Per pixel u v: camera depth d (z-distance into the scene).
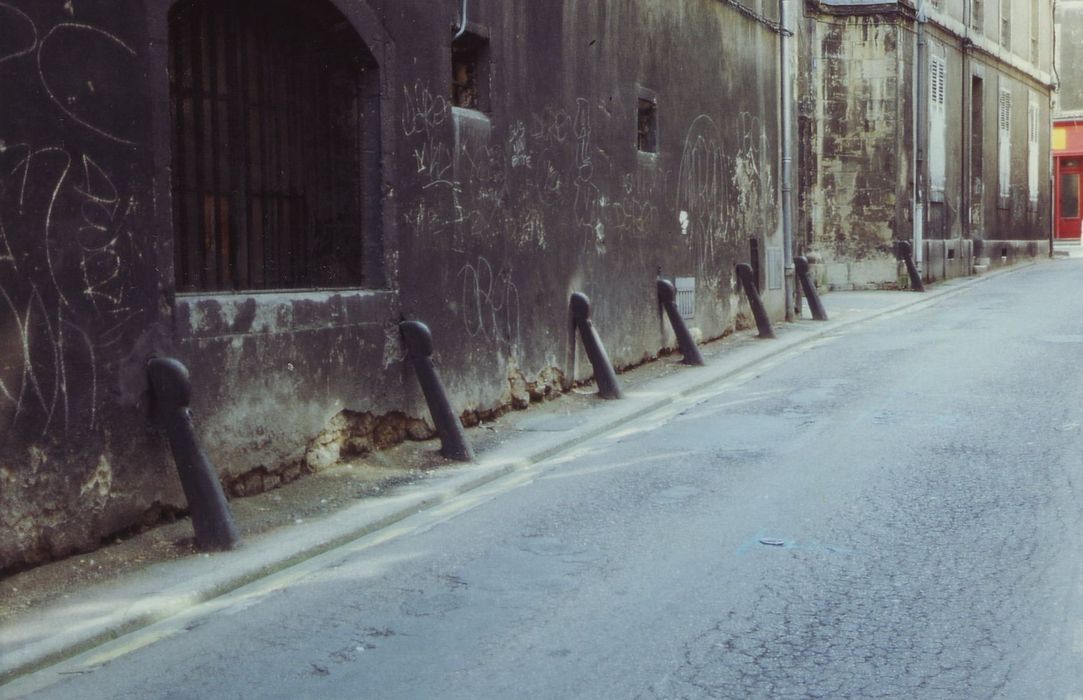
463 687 4.18
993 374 11.50
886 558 5.61
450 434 8.23
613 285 12.08
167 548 5.99
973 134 30.09
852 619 4.76
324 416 7.60
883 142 24.06
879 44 23.94
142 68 6.11
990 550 5.69
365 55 7.98
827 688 4.05
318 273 7.98
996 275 28.83
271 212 7.50
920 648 4.42
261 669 4.46
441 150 8.88
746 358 13.48
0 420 5.26
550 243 10.67
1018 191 34.03
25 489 5.41
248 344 6.88
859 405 10.03
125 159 6.00
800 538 6.00
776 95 17.58
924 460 7.77
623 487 7.37
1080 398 10.02
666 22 13.41
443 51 8.90
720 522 6.38
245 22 7.25
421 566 5.80
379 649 4.62
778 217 17.73
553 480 7.71
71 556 5.68
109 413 5.89
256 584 5.63
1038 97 36.19
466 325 9.27
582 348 11.32
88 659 4.65
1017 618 4.72
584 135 11.32
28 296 5.41
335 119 8.12
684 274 14.12
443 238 8.93
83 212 5.72
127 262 6.00
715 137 15.12
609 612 4.95
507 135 9.87
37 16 5.46
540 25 10.41
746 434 8.99
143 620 5.04
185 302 6.41
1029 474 7.29
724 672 4.23
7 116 5.29
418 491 7.31
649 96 12.94
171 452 6.21
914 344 14.36
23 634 4.77
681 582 5.33
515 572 5.61
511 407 10.04
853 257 24.38
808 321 18.00
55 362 5.56
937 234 26.59
